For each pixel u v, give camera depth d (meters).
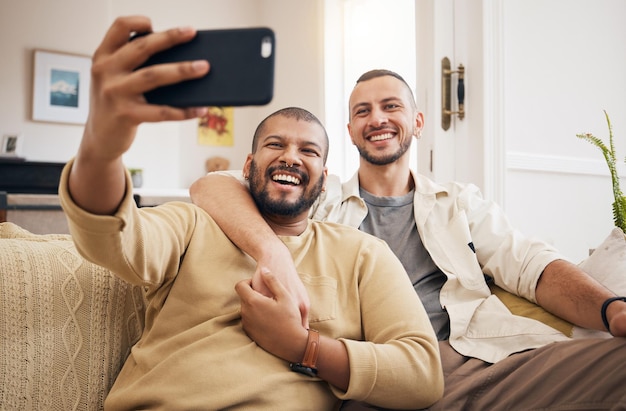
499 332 1.36
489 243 1.56
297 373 1.03
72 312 1.07
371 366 1.00
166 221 1.09
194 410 0.95
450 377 1.27
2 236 1.27
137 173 4.90
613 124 3.24
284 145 1.23
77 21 4.75
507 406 1.08
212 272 1.09
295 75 4.84
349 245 1.24
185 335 1.03
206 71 0.61
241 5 5.55
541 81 2.87
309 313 1.12
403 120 1.67
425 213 1.61
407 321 1.11
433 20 2.56
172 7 5.27
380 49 3.99
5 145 4.48
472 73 2.56
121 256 0.88
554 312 1.35
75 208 0.77
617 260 1.39
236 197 1.23
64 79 4.71
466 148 2.57
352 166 4.38
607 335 1.29
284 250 1.09
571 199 2.98
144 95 0.64
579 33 3.09
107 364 1.11
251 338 1.05
